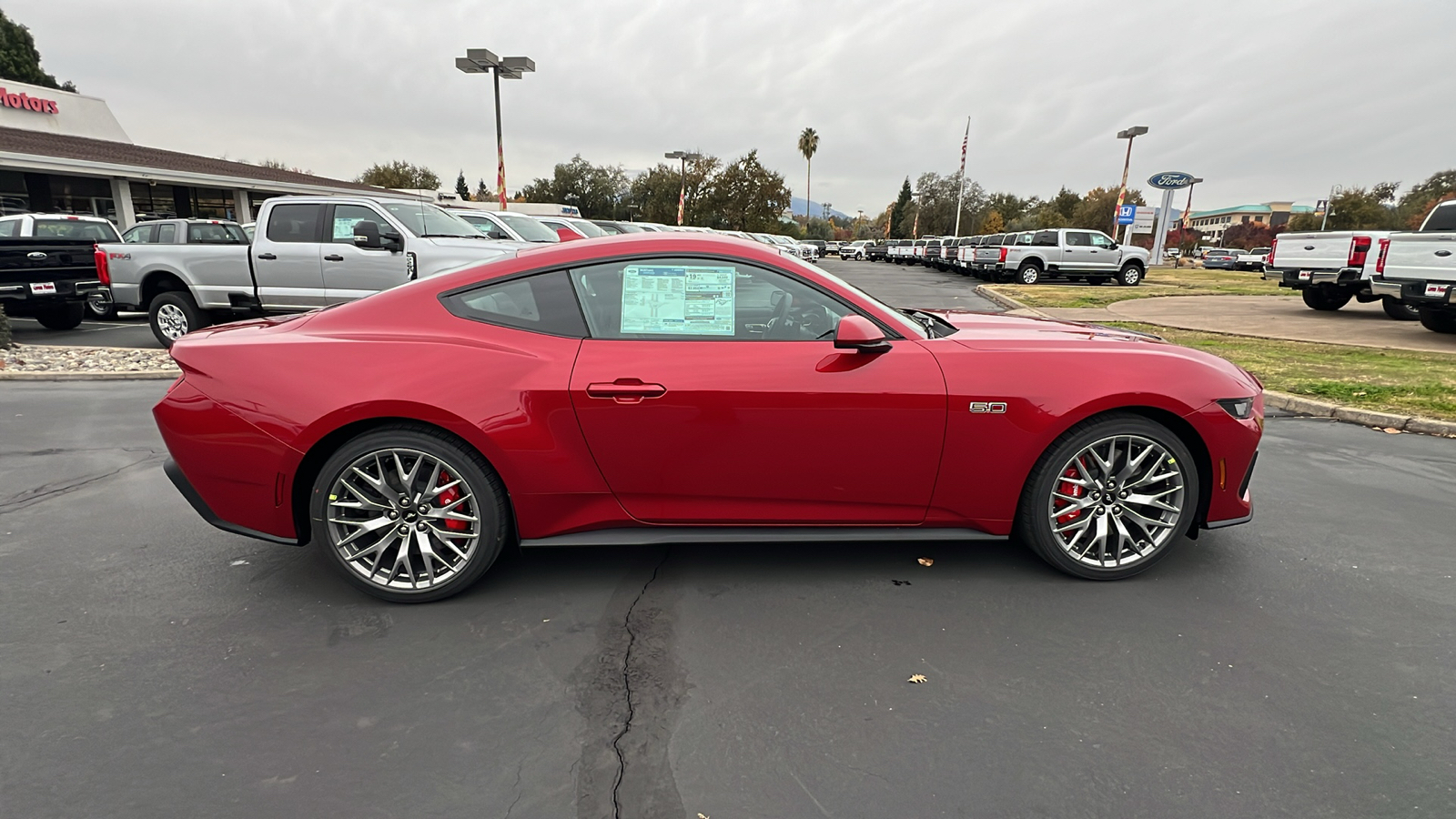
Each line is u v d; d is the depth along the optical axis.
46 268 10.15
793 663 2.55
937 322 3.66
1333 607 2.91
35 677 2.43
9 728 2.18
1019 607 2.92
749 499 2.98
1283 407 6.39
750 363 2.86
